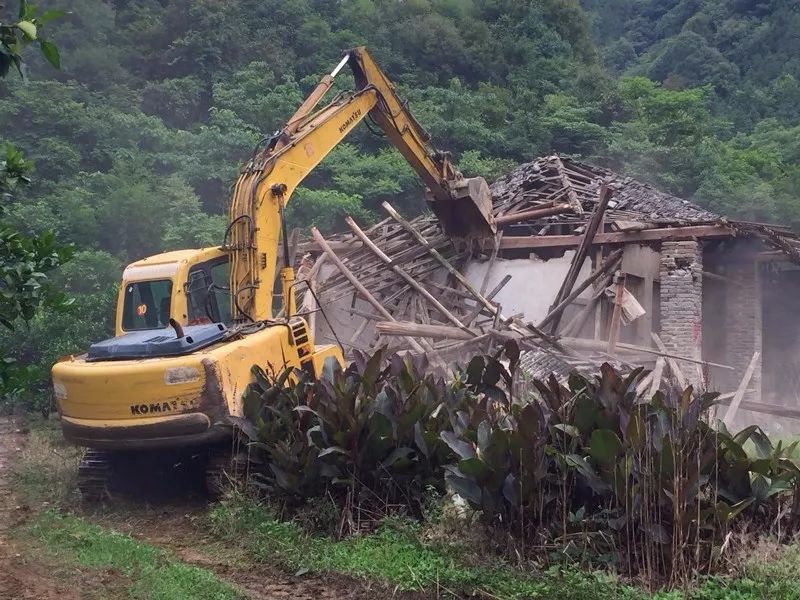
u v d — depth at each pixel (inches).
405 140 582.6
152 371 312.2
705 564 223.5
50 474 393.1
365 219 1210.6
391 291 655.8
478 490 245.9
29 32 145.3
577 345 574.9
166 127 1445.6
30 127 1286.9
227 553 270.5
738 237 618.8
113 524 313.6
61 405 331.9
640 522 225.6
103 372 316.2
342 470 287.6
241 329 361.1
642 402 258.2
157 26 1654.8
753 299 684.7
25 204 1093.1
